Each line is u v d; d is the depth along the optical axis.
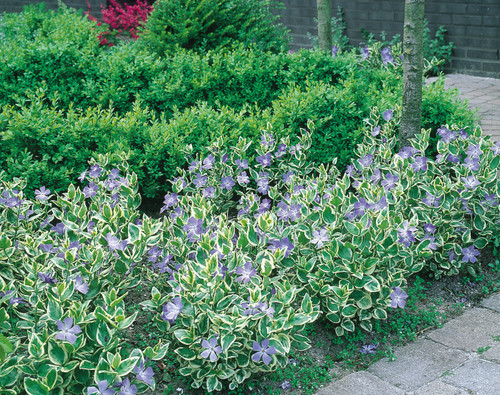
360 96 5.76
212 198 4.70
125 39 12.79
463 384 3.14
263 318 3.03
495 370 3.24
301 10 12.26
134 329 3.73
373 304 3.64
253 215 4.34
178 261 3.73
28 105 6.11
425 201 4.27
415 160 4.39
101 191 4.36
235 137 5.31
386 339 3.67
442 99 5.56
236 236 4.66
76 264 3.28
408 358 3.45
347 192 5.45
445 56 10.16
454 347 3.52
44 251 3.60
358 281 3.49
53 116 5.16
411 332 3.71
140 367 2.83
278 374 3.33
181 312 3.09
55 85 6.22
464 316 3.88
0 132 4.89
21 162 4.96
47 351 2.77
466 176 4.32
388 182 4.21
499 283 4.27
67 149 5.03
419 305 4.04
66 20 9.14
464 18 9.84
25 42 6.80
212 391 3.22
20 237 3.98
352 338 3.66
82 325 2.86
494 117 7.41
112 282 3.38
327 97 5.61
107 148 5.16
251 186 5.42
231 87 6.45
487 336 3.61
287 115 5.56
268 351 2.95
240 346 3.08
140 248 3.38
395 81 6.45
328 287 3.46
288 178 4.81
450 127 5.37
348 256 3.48
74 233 3.74
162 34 6.94
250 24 7.28
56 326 3.03
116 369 2.70
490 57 9.70
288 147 5.06
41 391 2.67
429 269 4.36
